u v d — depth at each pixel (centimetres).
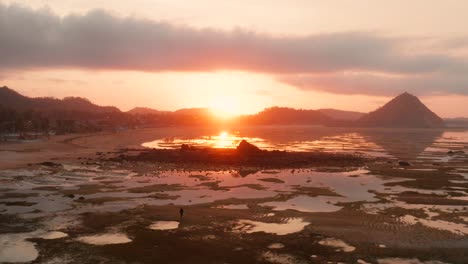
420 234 3822
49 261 3080
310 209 4772
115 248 3378
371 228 3994
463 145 16388
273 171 7950
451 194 5753
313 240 3625
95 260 3116
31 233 3725
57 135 19150
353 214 4550
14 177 6488
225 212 4559
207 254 3275
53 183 6162
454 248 3459
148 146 14638
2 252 3244
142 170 7825
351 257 3241
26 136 16612
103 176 6981
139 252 3297
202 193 5634
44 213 4394
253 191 5828
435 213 4631
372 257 3247
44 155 10300
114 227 3944
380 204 5075
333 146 15438
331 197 5469
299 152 11806
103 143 15475
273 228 3966
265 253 3309
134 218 4262
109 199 5138
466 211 4728
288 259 3188
